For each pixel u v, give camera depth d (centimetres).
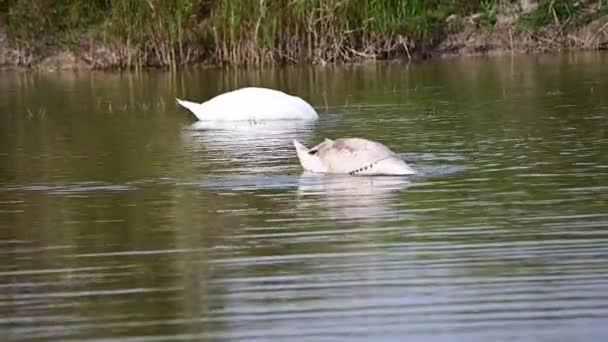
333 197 5009
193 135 7219
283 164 5925
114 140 7056
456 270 3881
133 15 12356
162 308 3625
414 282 3772
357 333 3353
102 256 4216
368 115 7900
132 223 4684
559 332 3300
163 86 10575
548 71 10256
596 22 12600
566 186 5078
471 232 4344
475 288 3691
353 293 3688
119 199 5147
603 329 3306
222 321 3491
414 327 3384
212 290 3775
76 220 4772
